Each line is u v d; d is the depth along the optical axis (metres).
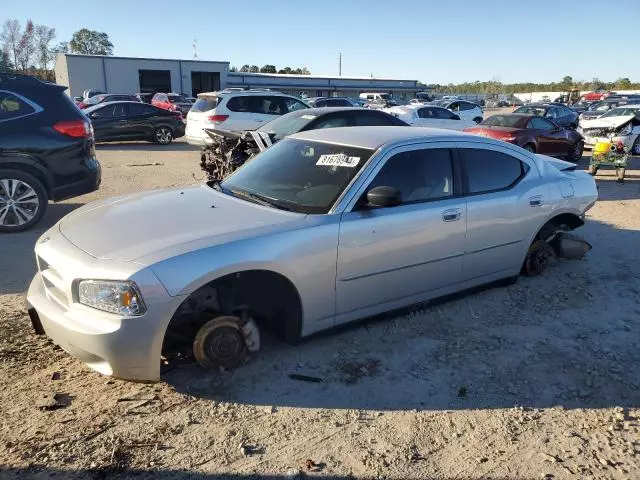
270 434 2.93
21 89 6.70
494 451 2.85
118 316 2.92
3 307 4.39
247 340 3.51
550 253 5.38
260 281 3.49
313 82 62.47
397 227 3.85
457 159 4.37
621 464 2.77
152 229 3.38
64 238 3.43
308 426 3.01
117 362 2.96
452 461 2.76
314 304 3.57
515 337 4.13
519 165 4.89
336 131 4.54
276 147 4.67
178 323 3.31
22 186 6.77
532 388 3.46
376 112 9.48
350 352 3.80
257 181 4.23
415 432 2.98
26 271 5.31
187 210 3.71
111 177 11.49
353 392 3.34
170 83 50.88
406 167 4.05
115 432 2.89
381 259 3.81
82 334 2.95
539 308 4.68
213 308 3.38
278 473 2.63
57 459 2.67
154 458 2.71
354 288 3.75
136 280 2.90
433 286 4.24
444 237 4.15
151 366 3.02
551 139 13.87
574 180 5.32
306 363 3.63
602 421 3.13
